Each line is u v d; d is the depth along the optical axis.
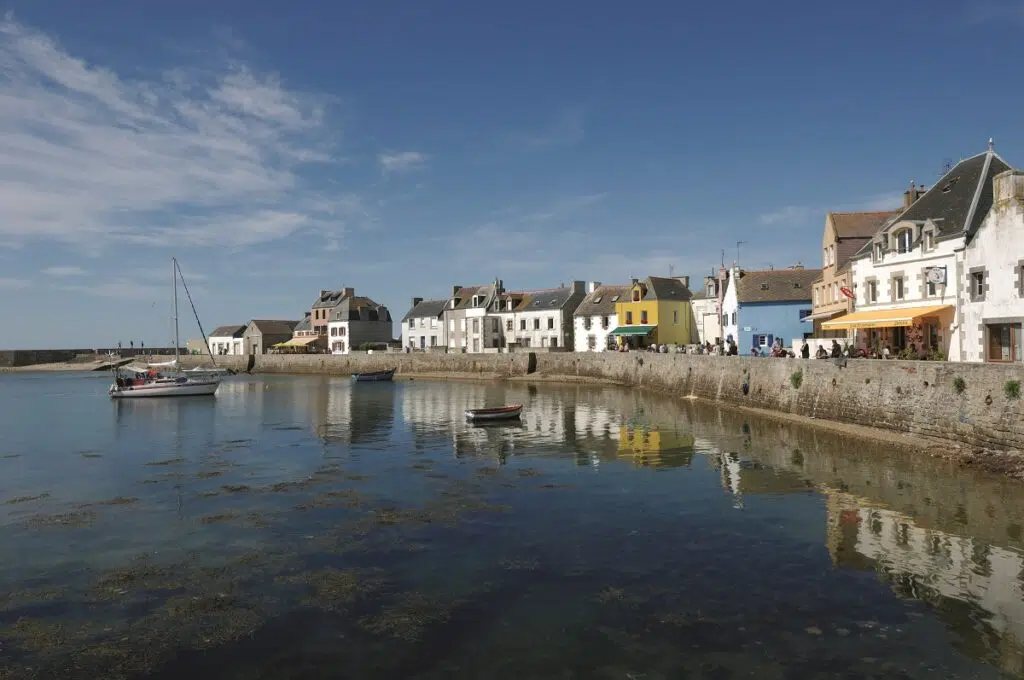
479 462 26.42
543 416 40.97
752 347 57.53
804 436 30.20
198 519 18.80
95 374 116.56
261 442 32.75
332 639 11.30
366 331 115.06
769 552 14.99
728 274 72.00
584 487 21.69
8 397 64.94
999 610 11.81
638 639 11.02
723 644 10.79
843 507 18.42
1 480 24.45
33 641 11.45
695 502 19.41
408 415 43.44
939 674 9.78
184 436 35.28
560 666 10.23
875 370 29.03
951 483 20.77
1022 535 15.80
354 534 17.03
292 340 124.56
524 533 16.81
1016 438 21.44
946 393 24.72
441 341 103.50
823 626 11.34
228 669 10.43
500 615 12.04
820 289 51.97
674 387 51.88
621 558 14.82
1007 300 27.23
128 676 10.31
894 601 12.26
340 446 31.02
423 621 11.87
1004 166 33.97
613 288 88.38
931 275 33.19
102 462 27.92
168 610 12.59
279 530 17.53
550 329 90.25
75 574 14.58
